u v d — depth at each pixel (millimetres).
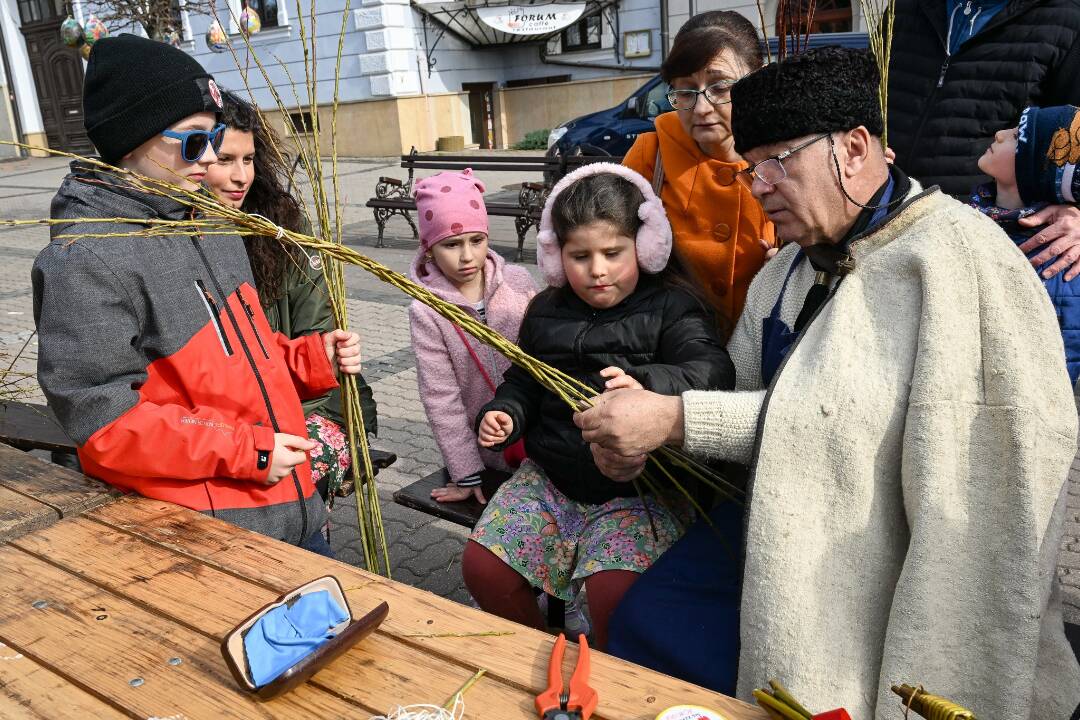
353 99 16188
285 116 2174
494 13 16141
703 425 1634
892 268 1520
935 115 2480
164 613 1456
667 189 2445
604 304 2084
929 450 1424
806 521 1533
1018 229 2066
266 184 2500
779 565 1531
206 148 1907
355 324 6504
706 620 1738
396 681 1278
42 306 1788
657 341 2066
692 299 2109
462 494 2527
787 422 1529
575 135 9859
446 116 16969
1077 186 1944
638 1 16328
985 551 1457
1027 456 1416
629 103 9797
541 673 1289
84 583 1562
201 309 1943
